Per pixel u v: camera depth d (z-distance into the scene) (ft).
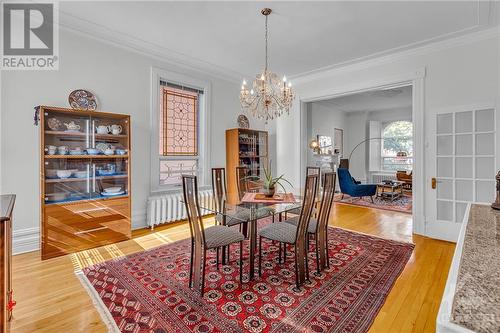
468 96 11.13
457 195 11.60
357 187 20.25
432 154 12.05
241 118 17.76
